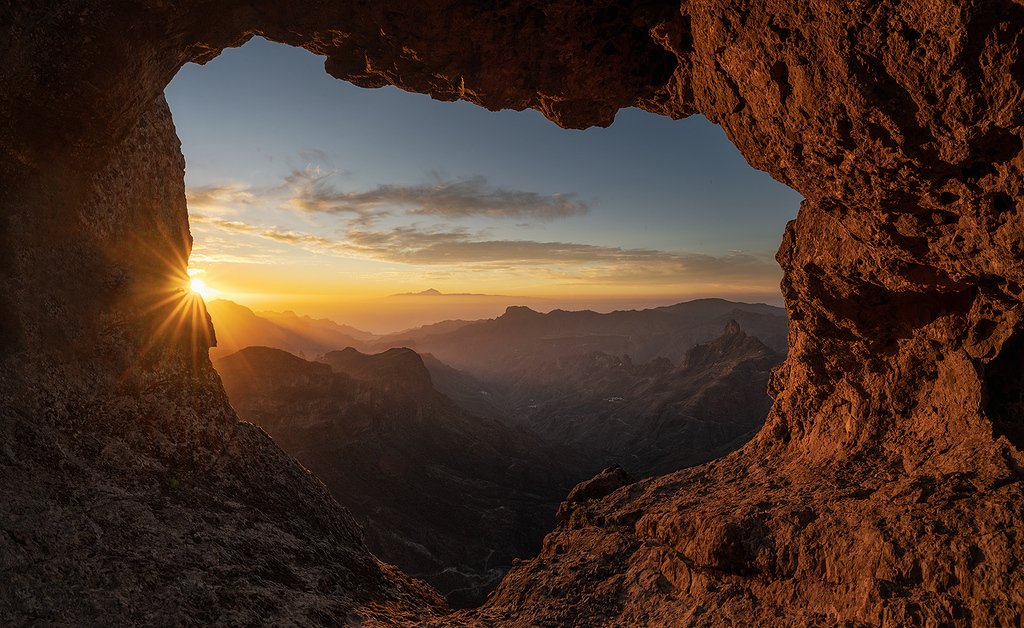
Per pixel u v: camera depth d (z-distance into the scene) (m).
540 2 11.50
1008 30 6.13
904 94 7.60
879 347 13.88
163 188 14.85
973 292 11.41
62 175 11.20
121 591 8.06
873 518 9.38
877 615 7.73
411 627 10.80
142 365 12.94
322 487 16.47
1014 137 7.06
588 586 11.85
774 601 9.41
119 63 9.91
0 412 9.67
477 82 13.05
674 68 12.95
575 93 13.48
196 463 12.62
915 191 8.72
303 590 10.70
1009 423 11.05
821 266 12.75
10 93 9.48
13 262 10.54
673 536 12.69
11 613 6.96
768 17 8.48
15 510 8.37
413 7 11.47
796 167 10.14
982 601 7.10
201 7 10.44
